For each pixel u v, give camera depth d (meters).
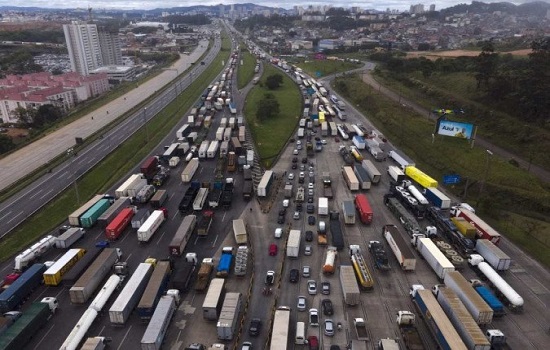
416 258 71.31
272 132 142.62
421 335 54.22
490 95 143.00
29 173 110.38
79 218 80.25
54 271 63.06
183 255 71.56
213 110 170.62
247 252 69.69
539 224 83.69
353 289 58.84
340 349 51.34
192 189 93.19
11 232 80.88
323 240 74.56
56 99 191.00
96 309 56.44
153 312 55.91
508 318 57.16
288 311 54.94
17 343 50.09
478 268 66.44
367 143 124.25
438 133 121.25
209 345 52.31
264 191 90.81
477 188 98.62
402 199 89.56
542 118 120.69
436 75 192.38
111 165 115.19
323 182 101.00
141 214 82.62
